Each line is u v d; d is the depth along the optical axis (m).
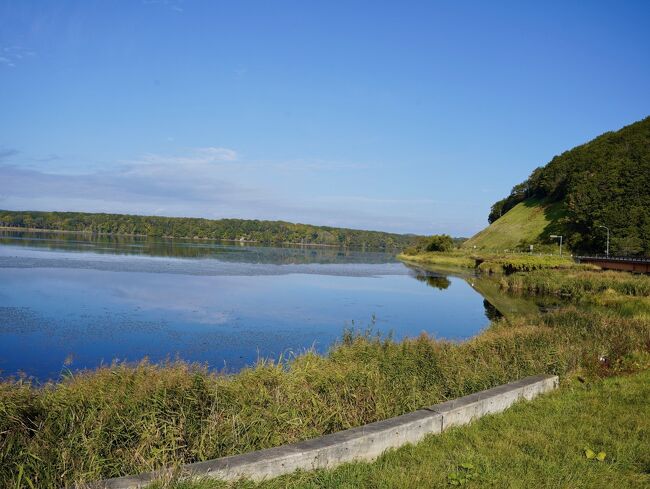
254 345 17.83
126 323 20.72
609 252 74.62
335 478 4.95
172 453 5.69
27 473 4.77
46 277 34.75
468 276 60.16
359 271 60.81
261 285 38.38
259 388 7.18
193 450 5.71
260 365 8.40
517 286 44.41
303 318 24.41
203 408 6.34
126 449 5.56
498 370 9.52
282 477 4.93
